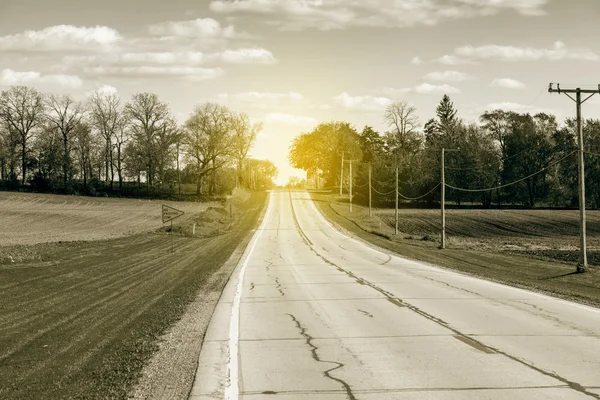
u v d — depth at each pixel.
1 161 113.50
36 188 109.56
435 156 116.00
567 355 10.93
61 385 9.30
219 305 18.42
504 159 111.19
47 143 113.12
